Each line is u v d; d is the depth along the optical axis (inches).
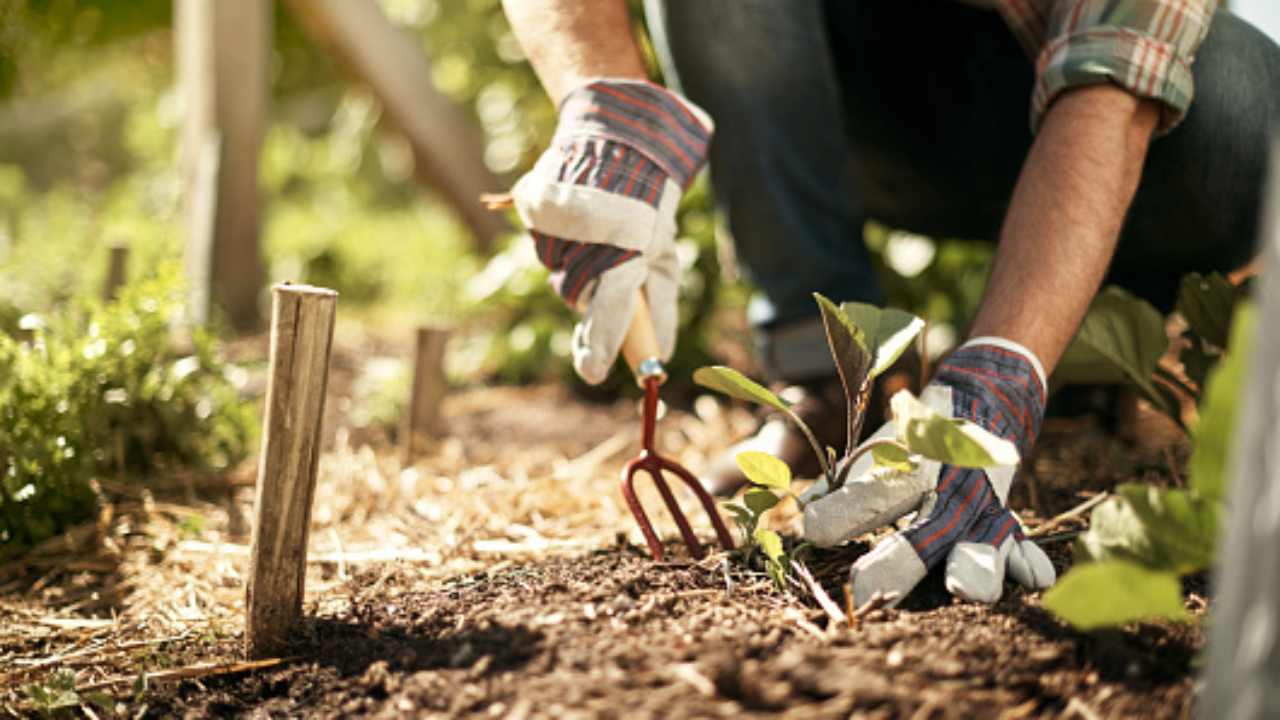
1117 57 50.7
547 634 44.8
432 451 97.4
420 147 166.7
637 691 39.4
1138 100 52.1
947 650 41.6
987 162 86.4
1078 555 40.7
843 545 55.1
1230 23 66.1
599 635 44.4
